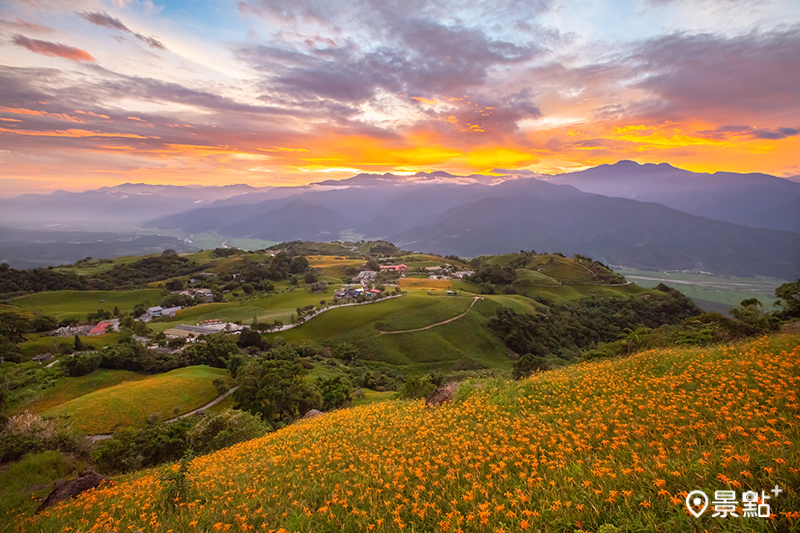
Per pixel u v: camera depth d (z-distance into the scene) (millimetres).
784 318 36938
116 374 82625
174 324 141375
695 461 6555
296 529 7203
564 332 157000
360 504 7836
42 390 73750
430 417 14273
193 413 64375
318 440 14367
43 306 171250
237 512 8680
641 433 8461
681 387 11945
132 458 29906
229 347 97188
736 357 14258
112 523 9273
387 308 145625
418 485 8000
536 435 9961
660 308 190000
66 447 24938
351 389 71250
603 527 5262
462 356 125875
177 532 8141
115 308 160000
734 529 4715
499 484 7430
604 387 14008
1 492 16875
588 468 7273
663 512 5496
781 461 5535
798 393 9000
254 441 19031
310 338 127812
